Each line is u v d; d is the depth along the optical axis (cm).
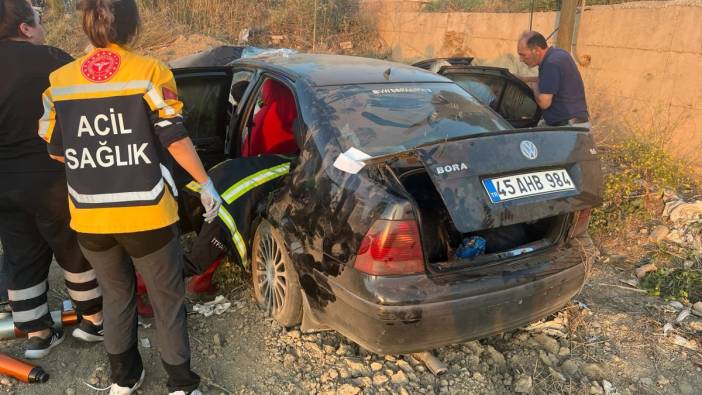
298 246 280
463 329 252
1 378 278
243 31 1127
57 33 1027
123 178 221
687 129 575
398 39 1141
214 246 319
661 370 302
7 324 304
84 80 217
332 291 259
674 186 512
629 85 639
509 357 304
